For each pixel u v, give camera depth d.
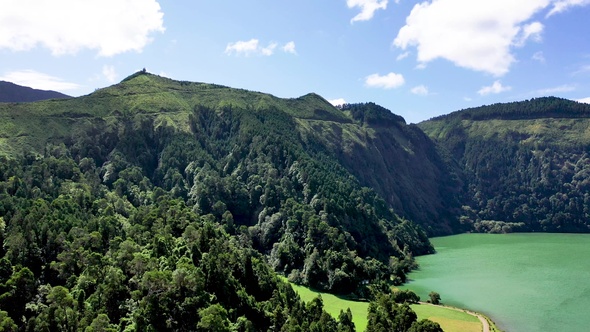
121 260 109.88
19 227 114.62
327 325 96.81
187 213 157.62
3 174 161.62
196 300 94.75
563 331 116.56
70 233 120.31
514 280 174.62
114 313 94.75
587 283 167.00
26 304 93.06
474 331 114.94
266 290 118.12
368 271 166.88
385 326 103.00
